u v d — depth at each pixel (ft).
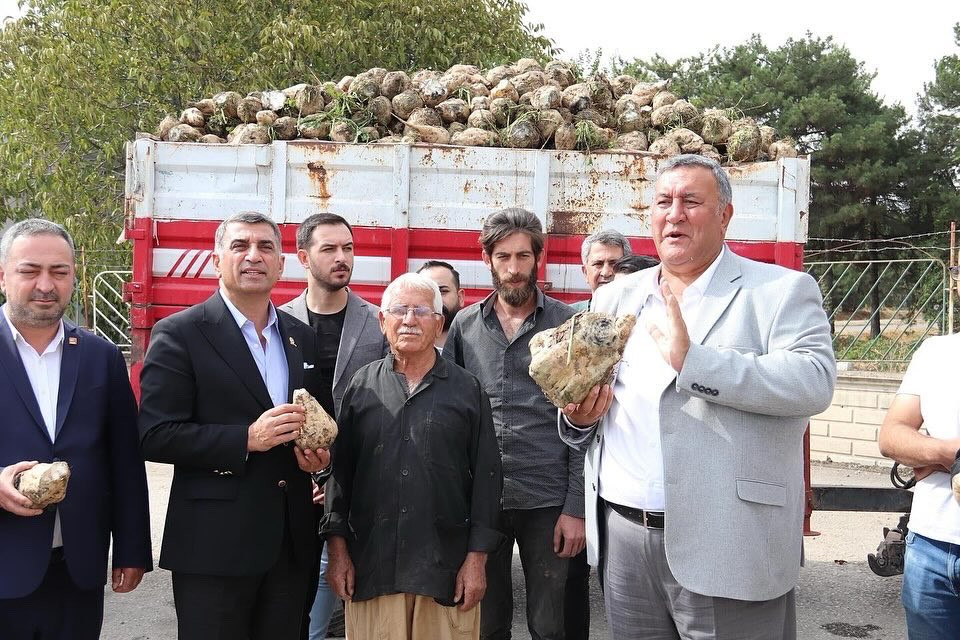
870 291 36.83
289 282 18.07
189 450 10.73
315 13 48.42
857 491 18.61
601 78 21.31
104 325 43.27
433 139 19.63
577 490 12.51
